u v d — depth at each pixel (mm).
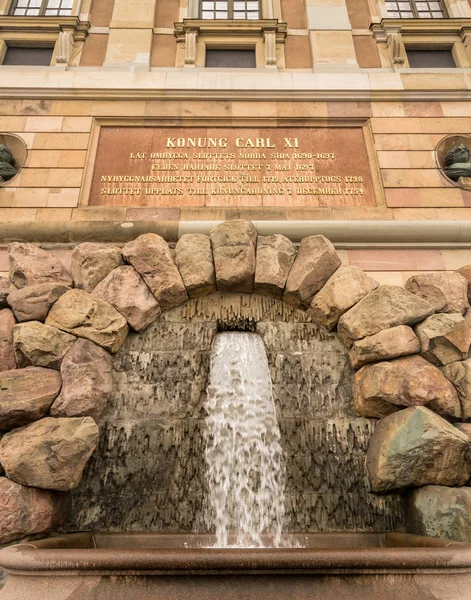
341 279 5281
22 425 4238
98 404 4477
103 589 2504
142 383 4949
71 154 6797
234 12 9391
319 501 4434
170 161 6938
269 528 4328
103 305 4977
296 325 5441
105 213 6352
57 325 4746
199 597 2457
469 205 6535
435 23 8555
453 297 5250
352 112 7316
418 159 6879
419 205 6520
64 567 2551
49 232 6008
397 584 2541
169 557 2514
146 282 5312
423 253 6172
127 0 8766
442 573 2590
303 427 4781
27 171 6609
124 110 7230
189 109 7270
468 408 4391
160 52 8250
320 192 6742
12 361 4699
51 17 8281
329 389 5000
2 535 3602
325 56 8117
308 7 8750
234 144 7113
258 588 2500
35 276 5254
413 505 4145
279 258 5527
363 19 8844
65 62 7859
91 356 4645
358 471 4547
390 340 4691
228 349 5336
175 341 5262
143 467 4512
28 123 7027
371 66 8211
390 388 4461
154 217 6371
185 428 4730
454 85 7582
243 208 6469
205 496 4441
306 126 7281
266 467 4625
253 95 7383
